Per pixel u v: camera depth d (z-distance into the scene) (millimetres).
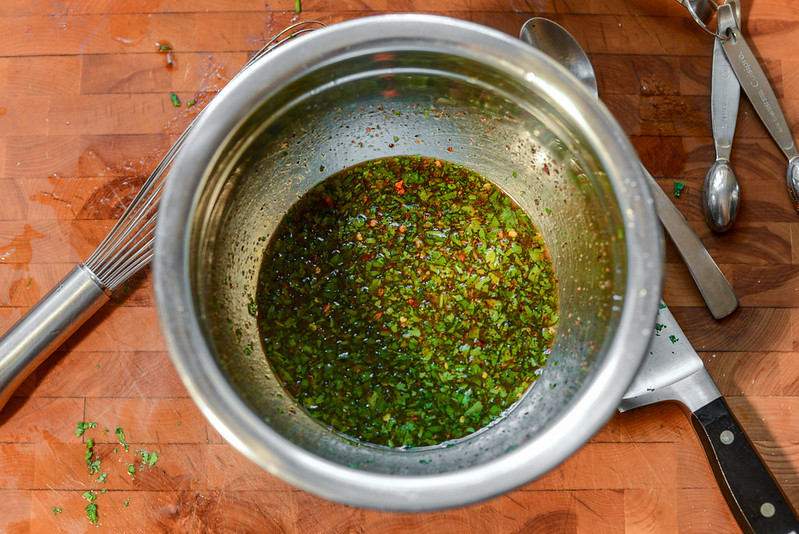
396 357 448
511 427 429
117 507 473
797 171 481
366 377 444
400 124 465
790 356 478
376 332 451
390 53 408
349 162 475
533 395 440
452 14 496
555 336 449
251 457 372
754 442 474
